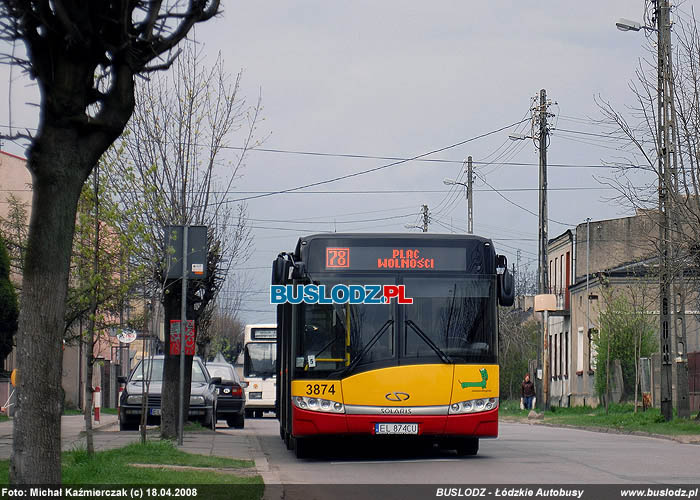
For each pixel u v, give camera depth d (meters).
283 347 49.22
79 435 54.75
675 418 78.44
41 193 21.34
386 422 41.00
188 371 62.84
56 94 21.06
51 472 21.33
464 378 41.41
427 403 41.06
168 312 56.72
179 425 49.91
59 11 20.33
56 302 21.39
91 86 21.78
